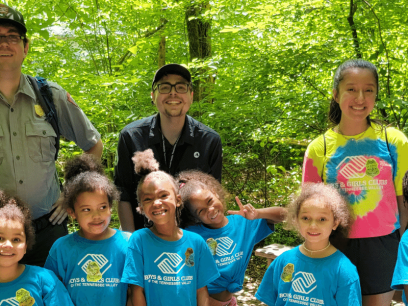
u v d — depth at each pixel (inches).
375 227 85.4
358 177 86.7
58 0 172.9
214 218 90.7
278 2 179.5
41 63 229.1
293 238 197.8
